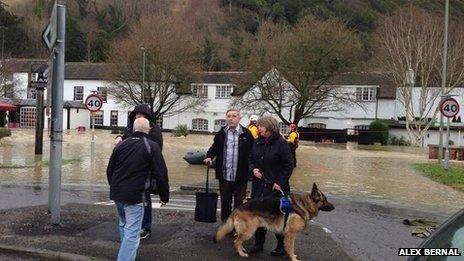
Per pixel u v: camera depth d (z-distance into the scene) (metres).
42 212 9.41
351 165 24.42
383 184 17.36
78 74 66.38
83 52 87.62
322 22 47.50
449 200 14.08
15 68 67.62
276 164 7.20
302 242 7.98
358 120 58.69
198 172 18.91
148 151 6.23
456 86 53.03
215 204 8.03
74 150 28.58
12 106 55.06
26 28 89.62
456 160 30.09
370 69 60.56
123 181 6.18
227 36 91.75
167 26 56.53
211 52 81.50
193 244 7.55
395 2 92.69
